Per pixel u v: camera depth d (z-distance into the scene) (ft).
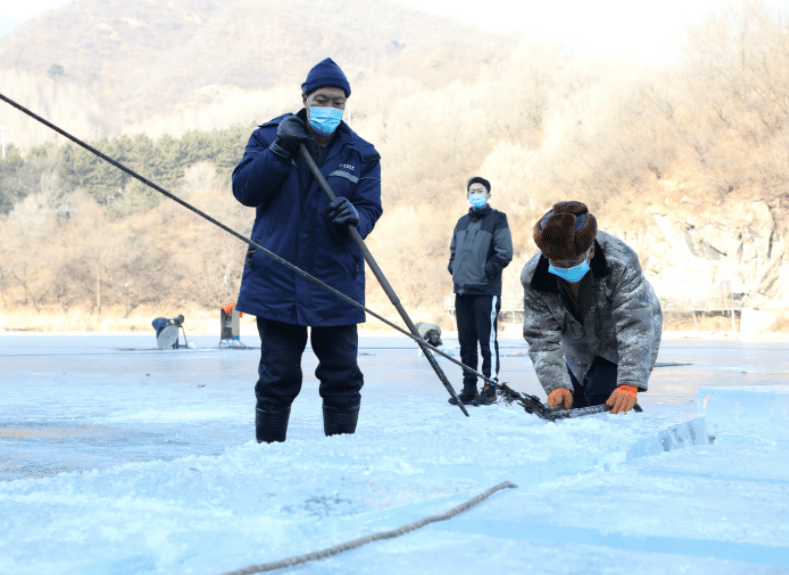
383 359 39.27
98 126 406.00
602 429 7.41
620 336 10.34
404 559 3.50
